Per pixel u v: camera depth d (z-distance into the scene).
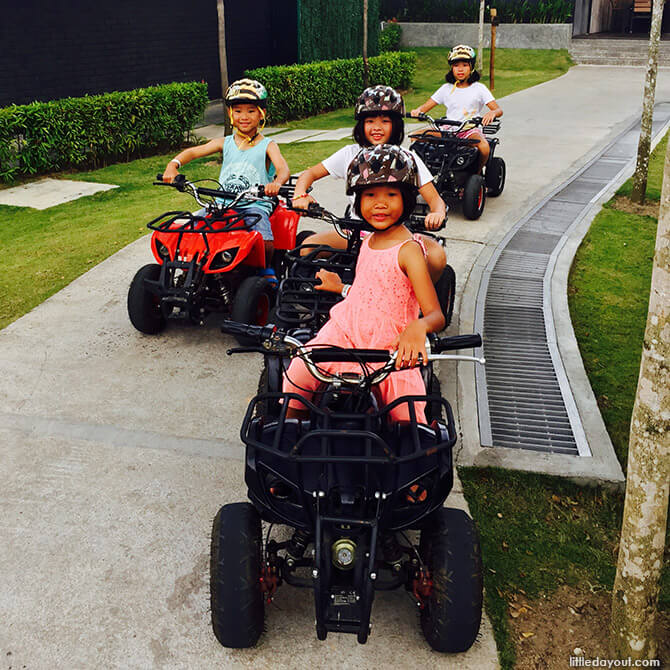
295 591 3.50
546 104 18.70
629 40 29.55
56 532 3.87
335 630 2.83
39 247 8.42
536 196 10.36
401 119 4.80
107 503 4.10
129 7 16.97
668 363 2.61
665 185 2.52
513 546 3.85
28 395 5.18
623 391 5.47
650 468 2.75
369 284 3.31
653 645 3.06
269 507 3.01
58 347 5.90
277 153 6.03
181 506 4.09
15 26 14.24
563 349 5.96
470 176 9.21
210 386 5.35
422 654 3.17
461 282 7.23
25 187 11.38
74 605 3.41
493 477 4.36
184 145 14.66
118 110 12.84
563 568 3.71
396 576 3.16
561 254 8.06
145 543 3.81
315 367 3.09
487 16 29.56
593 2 33.56
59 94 15.48
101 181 11.74
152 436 4.73
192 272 5.55
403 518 3.01
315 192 10.11
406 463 2.96
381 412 3.01
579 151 13.14
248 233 5.73
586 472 4.32
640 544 2.87
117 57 16.88
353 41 22.30
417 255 3.23
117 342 6.00
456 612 2.93
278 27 22.20
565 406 5.10
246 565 3.00
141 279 5.86
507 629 3.32
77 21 15.62
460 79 9.27
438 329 3.08
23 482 4.27
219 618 3.00
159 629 3.29
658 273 2.58
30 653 3.16
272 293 6.10
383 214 3.21
